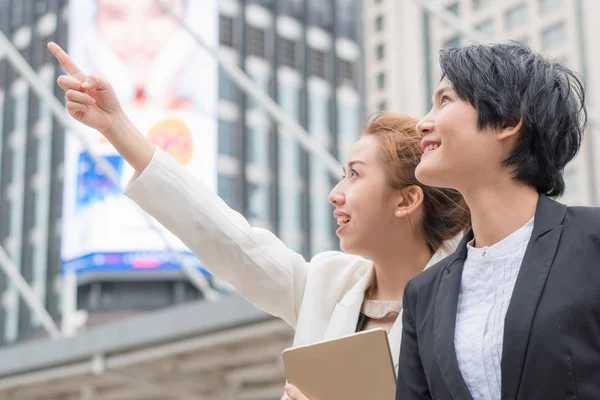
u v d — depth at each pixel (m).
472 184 1.56
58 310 37.22
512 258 1.50
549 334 1.35
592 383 1.32
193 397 11.16
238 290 2.33
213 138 38.97
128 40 39.78
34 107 40.09
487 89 1.53
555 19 33.50
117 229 37.56
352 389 1.84
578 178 29.41
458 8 36.78
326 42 42.41
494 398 1.43
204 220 2.20
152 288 37.59
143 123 39.06
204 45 11.49
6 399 12.19
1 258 13.93
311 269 2.34
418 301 1.61
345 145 41.50
